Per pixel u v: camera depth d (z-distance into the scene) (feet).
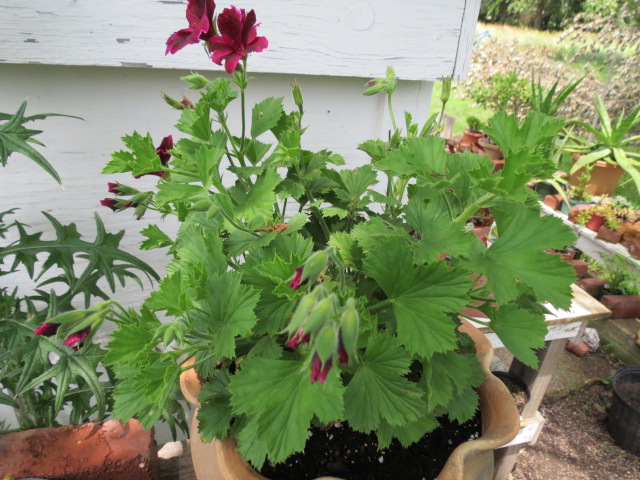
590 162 7.36
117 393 1.28
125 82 2.28
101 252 2.22
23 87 2.16
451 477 1.21
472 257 1.22
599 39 12.27
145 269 2.33
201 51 2.18
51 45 1.97
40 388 2.71
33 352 2.05
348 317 0.94
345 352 0.94
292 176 1.57
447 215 1.32
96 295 2.26
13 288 2.67
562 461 4.18
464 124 11.50
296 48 2.25
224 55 1.37
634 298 6.07
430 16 2.37
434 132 1.70
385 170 1.32
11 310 2.40
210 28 1.42
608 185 7.89
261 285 1.24
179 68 2.19
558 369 5.22
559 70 13.21
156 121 2.42
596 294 6.33
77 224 2.57
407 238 1.28
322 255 1.04
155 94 2.36
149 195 1.74
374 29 2.31
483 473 1.41
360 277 1.50
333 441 1.51
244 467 1.26
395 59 2.42
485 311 1.43
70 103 2.25
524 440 3.25
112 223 2.62
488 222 4.00
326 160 1.60
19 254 2.13
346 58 2.34
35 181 2.39
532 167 1.08
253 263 1.30
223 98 1.42
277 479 1.38
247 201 1.40
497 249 1.22
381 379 1.20
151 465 2.20
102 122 2.34
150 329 1.22
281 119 1.64
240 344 1.35
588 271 6.75
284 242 1.35
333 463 1.44
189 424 3.37
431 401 1.23
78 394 2.53
